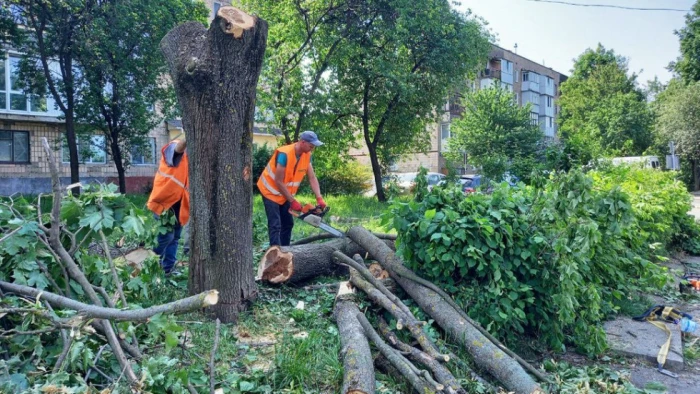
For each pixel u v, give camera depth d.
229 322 4.21
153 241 5.06
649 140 41.72
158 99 17.23
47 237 3.37
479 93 25.06
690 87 37.84
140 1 14.75
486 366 3.61
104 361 2.98
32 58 15.78
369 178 25.20
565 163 6.13
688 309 6.06
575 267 3.93
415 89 18.25
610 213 4.48
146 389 2.70
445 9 17.98
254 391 3.14
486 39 19.80
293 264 5.11
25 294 2.92
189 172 4.34
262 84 17.12
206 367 3.38
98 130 18.59
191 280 4.37
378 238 5.71
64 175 22.81
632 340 4.75
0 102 20.61
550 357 4.36
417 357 3.54
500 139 23.28
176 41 4.23
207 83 4.10
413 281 4.55
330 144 18.48
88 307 2.70
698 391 3.87
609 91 46.94
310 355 3.59
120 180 17.70
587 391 3.57
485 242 4.23
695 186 39.94
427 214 4.36
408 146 21.56
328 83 17.75
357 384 3.01
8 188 21.25
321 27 17.25
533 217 4.44
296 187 5.98
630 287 5.67
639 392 3.69
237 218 4.27
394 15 17.30
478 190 4.99
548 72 54.50
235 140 4.25
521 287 4.20
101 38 14.42
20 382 2.52
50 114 21.67
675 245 9.92
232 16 4.07
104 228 3.68
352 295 4.38
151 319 2.92
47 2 13.99
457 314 4.07
